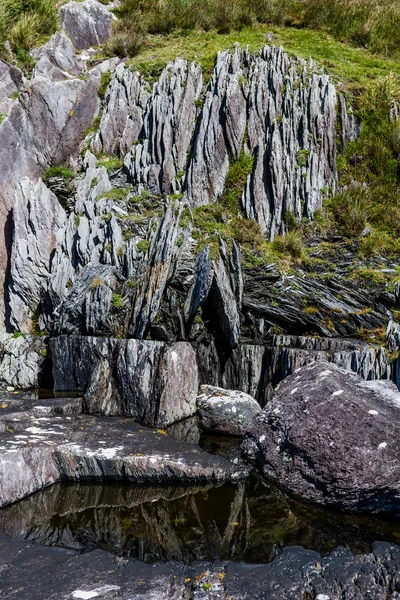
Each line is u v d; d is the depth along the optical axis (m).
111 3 12.98
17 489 4.36
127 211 8.49
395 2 13.48
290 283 7.34
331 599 2.98
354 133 9.50
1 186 8.55
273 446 4.98
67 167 9.30
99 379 6.39
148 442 5.27
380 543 3.57
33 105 9.07
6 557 3.37
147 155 9.16
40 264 8.05
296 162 8.82
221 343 6.98
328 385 5.11
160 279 6.89
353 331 6.89
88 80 9.94
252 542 3.68
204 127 9.12
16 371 7.47
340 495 4.25
